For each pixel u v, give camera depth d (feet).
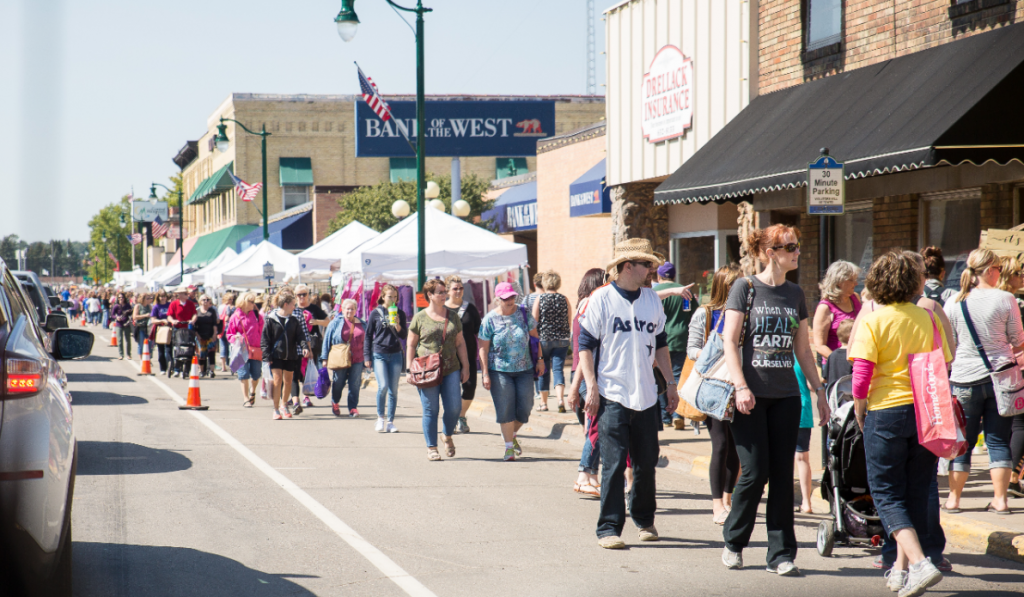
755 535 23.95
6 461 12.89
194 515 25.39
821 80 44.55
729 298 20.21
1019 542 21.13
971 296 24.06
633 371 22.39
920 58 38.40
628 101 60.18
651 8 57.36
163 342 75.10
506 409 34.71
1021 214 37.01
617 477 22.44
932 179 39.37
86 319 208.44
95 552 21.52
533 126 151.33
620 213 61.93
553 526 24.45
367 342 42.96
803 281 48.88
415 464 34.09
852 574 20.12
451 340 35.35
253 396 54.60
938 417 18.03
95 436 40.60
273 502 27.12
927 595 18.43
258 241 159.63
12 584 12.99
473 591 18.79
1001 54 33.68
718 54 51.37
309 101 190.49
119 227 362.12
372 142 148.25
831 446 21.29
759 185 40.09
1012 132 32.04
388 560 21.07
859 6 42.73
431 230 69.87
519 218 106.11
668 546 22.54
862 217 45.42
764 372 19.97
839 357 24.26
